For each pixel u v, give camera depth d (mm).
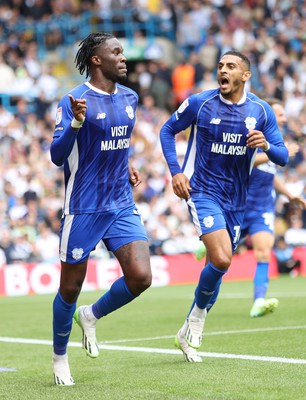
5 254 24234
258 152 13477
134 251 8805
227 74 9812
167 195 27688
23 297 22344
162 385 8547
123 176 9031
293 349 10711
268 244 14273
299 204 14766
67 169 8906
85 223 8852
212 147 9969
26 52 34656
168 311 16859
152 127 30578
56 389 8609
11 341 12984
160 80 33500
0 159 27625
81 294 22359
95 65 8898
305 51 35344
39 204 26281
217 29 35125
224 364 9727
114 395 8102
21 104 30062
